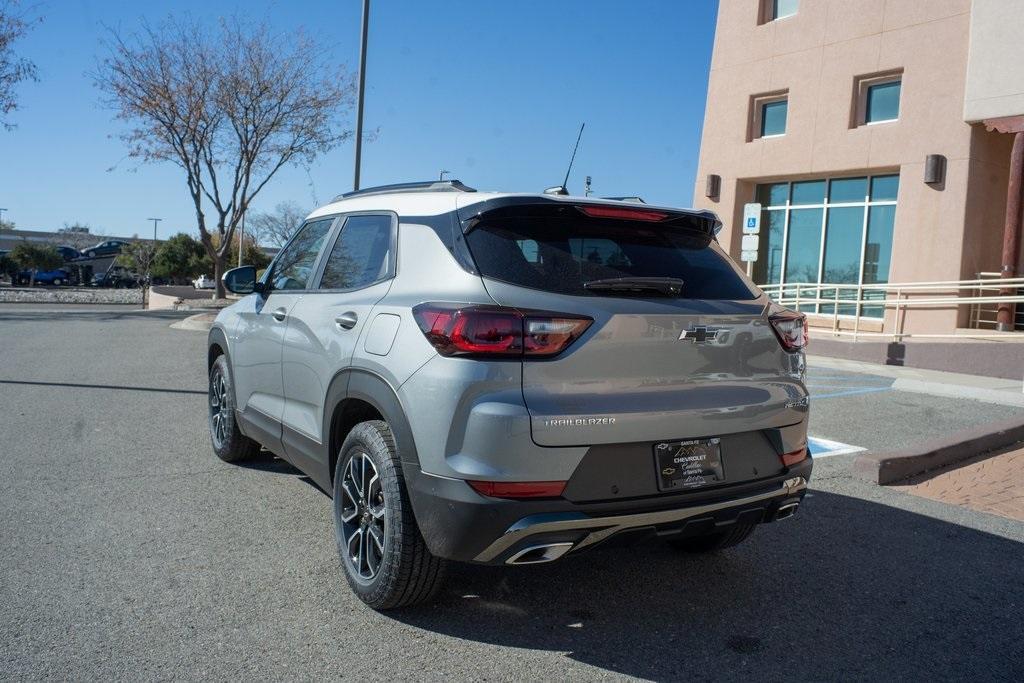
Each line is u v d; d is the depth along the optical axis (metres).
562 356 3.02
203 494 5.13
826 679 3.11
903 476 6.15
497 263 3.17
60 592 3.63
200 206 26.50
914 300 13.88
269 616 3.46
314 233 4.73
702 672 3.13
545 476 2.97
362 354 3.51
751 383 3.45
